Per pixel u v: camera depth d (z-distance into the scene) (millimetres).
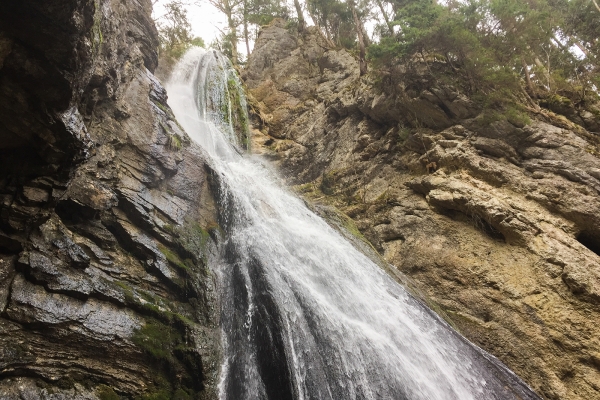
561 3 23844
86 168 9375
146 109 12523
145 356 7887
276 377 8477
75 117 7219
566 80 19797
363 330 10734
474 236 14781
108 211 9523
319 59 28156
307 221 15219
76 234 8602
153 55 16547
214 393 8023
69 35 6172
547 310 12250
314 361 9211
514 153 15898
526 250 13539
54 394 6477
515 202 14477
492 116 16203
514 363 12000
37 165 7199
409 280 14586
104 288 8031
